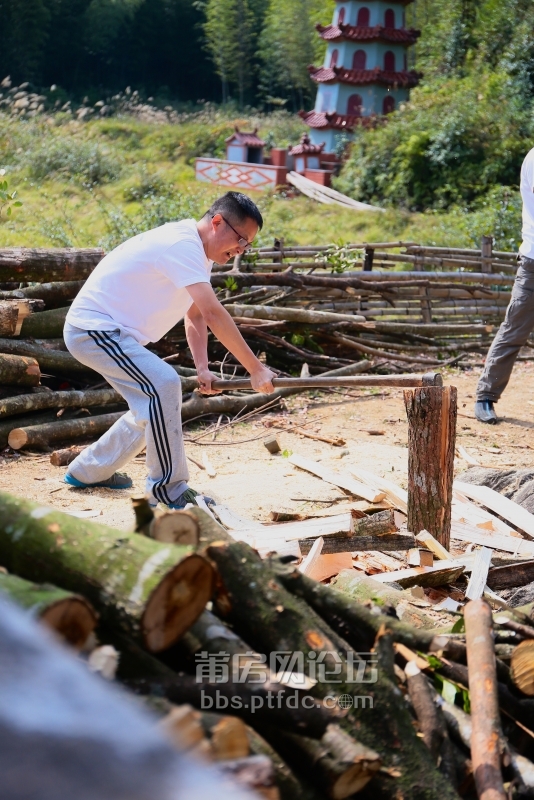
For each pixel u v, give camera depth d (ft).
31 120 74.18
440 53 97.19
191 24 165.37
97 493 16.70
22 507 6.60
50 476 17.69
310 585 7.38
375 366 28.76
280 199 74.49
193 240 14.17
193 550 6.00
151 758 2.42
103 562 6.08
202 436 21.25
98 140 74.54
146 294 14.37
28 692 2.55
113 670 5.73
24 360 19.81
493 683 7.25
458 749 7.25
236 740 5.43
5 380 19.54
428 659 7.71
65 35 146.41
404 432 22.15
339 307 30.37
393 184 73.92
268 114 134.51
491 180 70.08
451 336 32.42
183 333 24.64
